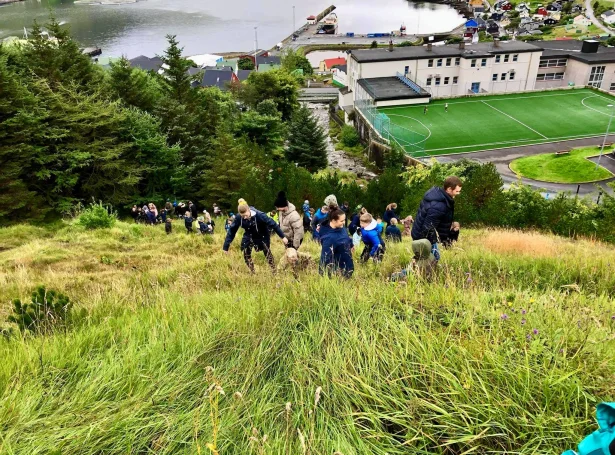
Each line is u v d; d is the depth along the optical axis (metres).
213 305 5.35
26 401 3.29
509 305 4.42
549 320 3.93
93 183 29.02
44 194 27.33
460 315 4.18
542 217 17.41
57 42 37.03
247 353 3.88
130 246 16.89
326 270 5.85
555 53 75.25
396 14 177.75
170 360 3.89
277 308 4.68
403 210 20.95
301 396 3.18
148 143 30.39
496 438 2.82
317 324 4.17
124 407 3.23
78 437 2.95
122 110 30.80
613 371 3.17
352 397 3.20
